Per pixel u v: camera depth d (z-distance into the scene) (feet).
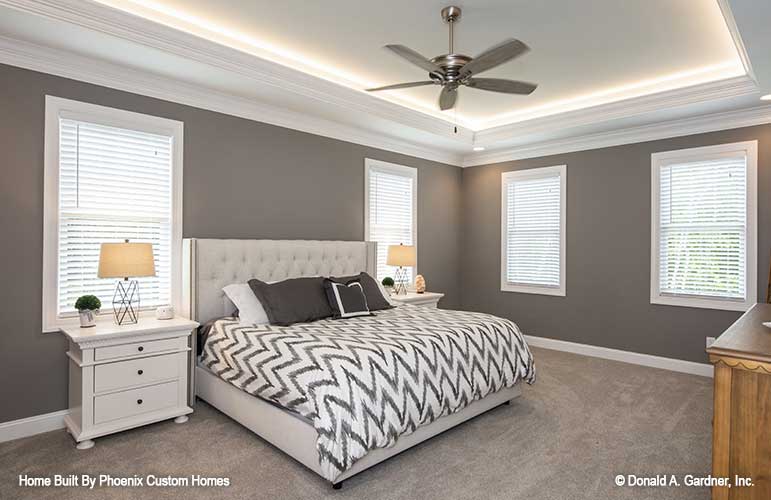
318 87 13.15
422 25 10.41
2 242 9.68
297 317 11.50
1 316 9.68
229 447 9.30
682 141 15.31
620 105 14.66
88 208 10.87
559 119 16.14
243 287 12.21
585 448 9.39
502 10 9.61
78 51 10.07
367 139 17.20
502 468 8.55
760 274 13.87
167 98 12.01
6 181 9.70
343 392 7.72
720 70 12.94
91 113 10.76
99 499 7.39
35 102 10.02
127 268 10.03
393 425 8.18
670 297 15.55
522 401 12.24
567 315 18.16
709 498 7.51
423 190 19.69
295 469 8.43
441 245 20.62
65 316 10.46
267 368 9.01
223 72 11.24
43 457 8.84
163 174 12.10
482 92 14.96
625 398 12.46
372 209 17.60
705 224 14.92
